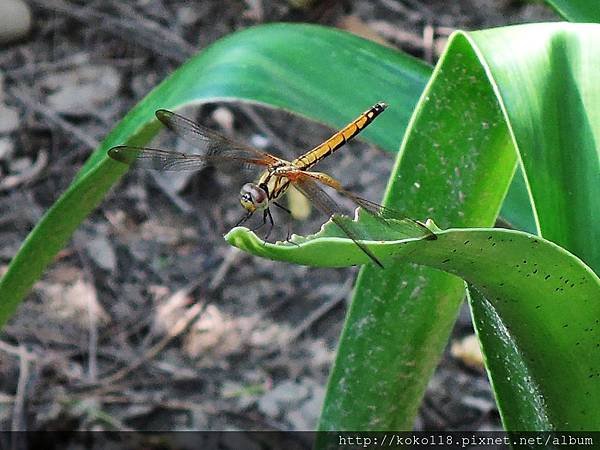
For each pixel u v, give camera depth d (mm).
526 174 199
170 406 446
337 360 259
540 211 200
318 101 257
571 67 206
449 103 228
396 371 258
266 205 260
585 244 202
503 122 228
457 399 448
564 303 197
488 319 222
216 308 492
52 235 256
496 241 182
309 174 259
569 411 219
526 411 229
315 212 520
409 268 249
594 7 258
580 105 205
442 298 251
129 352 469
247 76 256
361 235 189
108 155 245
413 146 233
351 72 265
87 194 253
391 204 237
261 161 274
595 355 208
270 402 448
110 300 493
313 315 488
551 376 213
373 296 253
